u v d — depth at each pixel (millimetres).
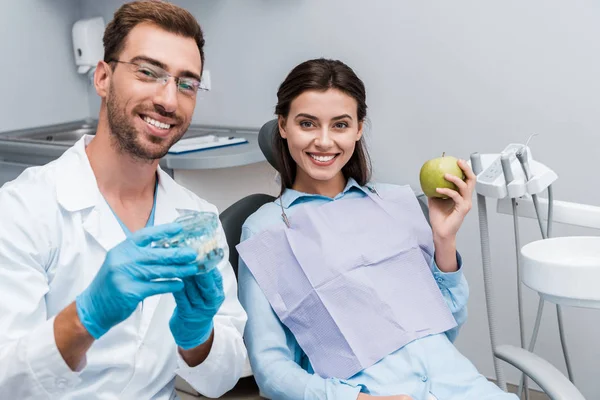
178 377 2490
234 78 2852
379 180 2570
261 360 1416
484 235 1488
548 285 1168
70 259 1155
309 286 1458
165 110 1157
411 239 1547
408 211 1607
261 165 2609
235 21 2791
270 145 1688
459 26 2330
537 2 2195
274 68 2744
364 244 1508
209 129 2928
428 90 2424
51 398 1020
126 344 1185
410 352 1424
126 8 1188
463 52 2338
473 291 2445
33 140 2744
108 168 1220
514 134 2307
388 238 1532
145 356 1211
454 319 1528
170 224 967
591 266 1140
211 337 1226
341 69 1526
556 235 2291
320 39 2611
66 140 3049
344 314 1443
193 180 2479
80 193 1183
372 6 2475
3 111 2988
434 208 1548
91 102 3307
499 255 2371
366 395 1318
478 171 1529
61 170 1200
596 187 2209
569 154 2232
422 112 2447
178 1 2904
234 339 1267
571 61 2178
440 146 2439
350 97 1518
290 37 2678
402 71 2459
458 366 1438
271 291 1475
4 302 1065
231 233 1631
